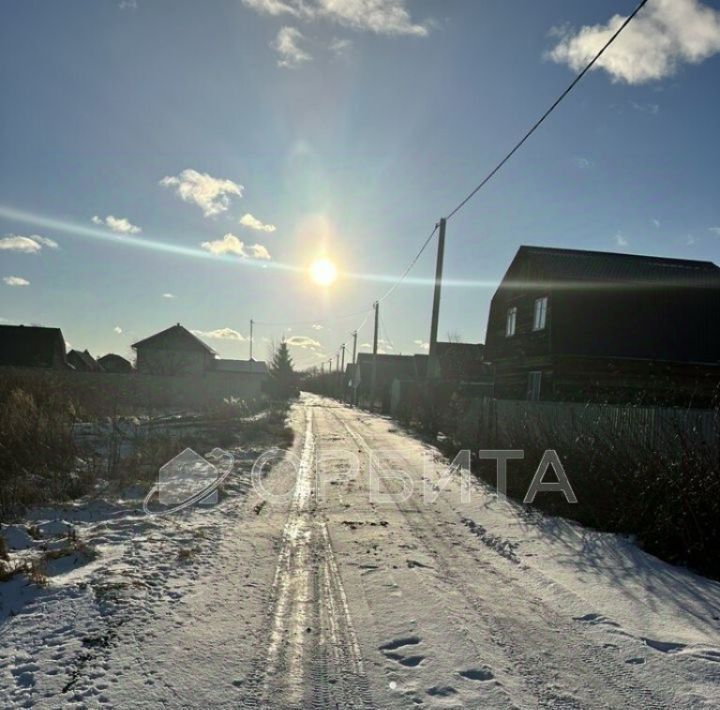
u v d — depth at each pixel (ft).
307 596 17.02
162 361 177.58
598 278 73.10
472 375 113.39
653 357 70.49
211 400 100.94
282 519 26.48
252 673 12.42
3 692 11.23
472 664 13.09
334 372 312.71
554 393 70.38
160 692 11.46
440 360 137.80
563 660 13.43
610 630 15.19
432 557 21.36
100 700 11.08
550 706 11.44
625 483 27.02
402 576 18.98
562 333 70.44
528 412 46.29
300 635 14.38
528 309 80.02
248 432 63.10
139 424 60.44
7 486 27.02
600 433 32.86
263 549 21.59
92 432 49.90
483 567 20.45
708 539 21.62
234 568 19.20
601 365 70.69
